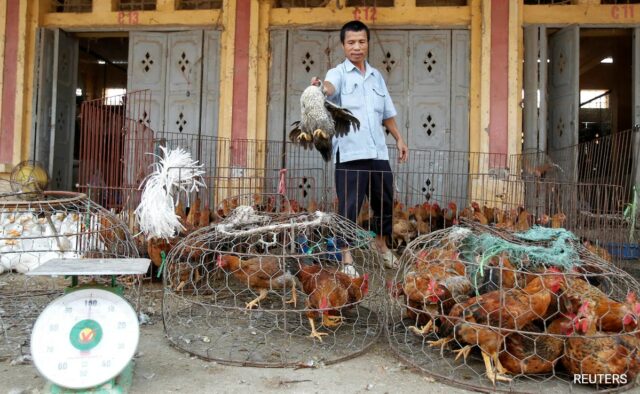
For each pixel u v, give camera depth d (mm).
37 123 6953
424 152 6629
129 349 2037
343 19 6676
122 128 5742
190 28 6926
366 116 3943
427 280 2697
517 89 6348
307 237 3176
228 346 2654
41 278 3934
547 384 2232
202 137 6871
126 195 4820
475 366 2432
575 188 4688
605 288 2895
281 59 6773
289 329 2953
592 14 6379
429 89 6629
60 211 3137
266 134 6781
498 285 2568
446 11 6578
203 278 3623
